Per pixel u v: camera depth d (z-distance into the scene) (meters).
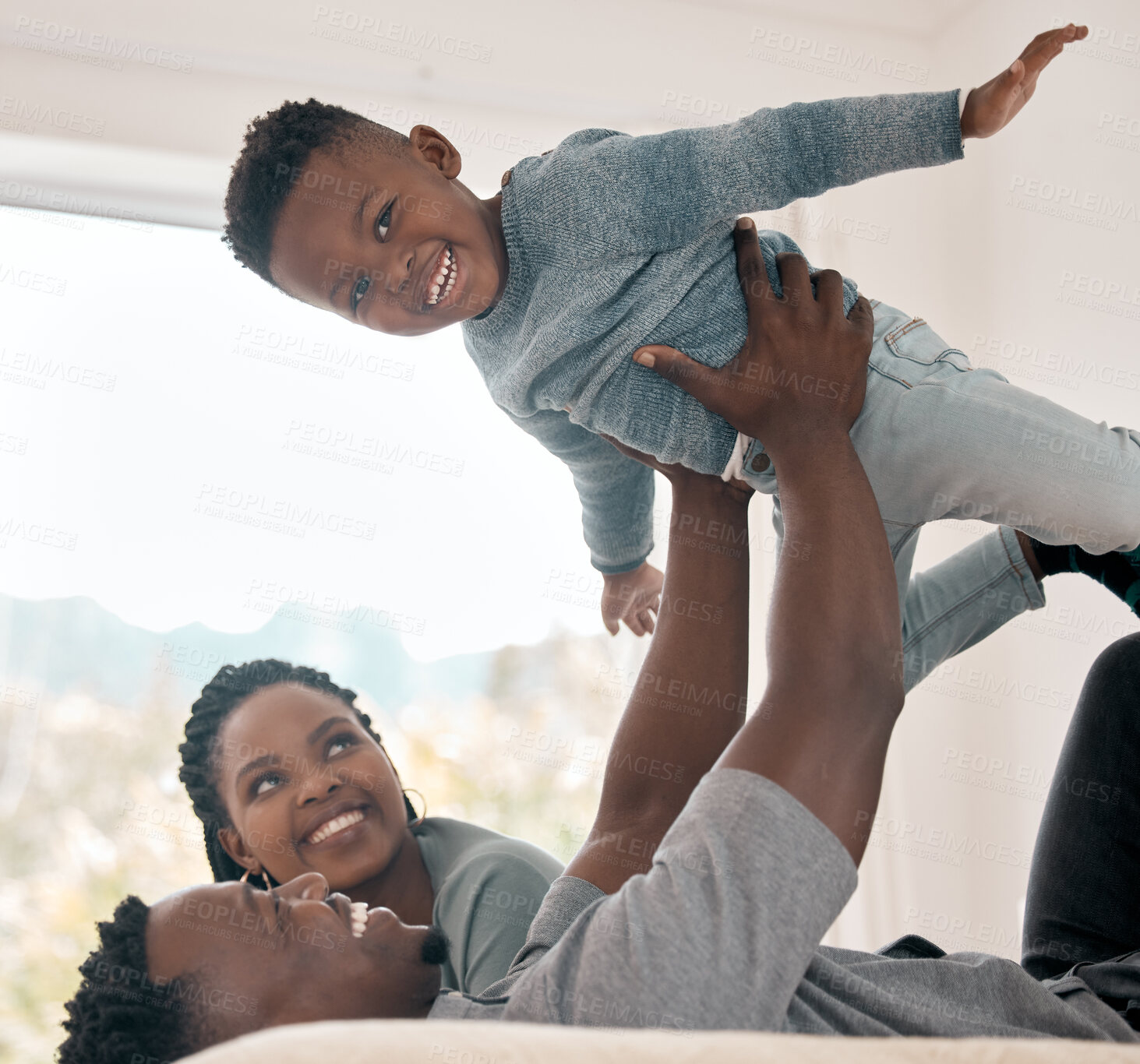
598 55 2.29
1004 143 2.17
